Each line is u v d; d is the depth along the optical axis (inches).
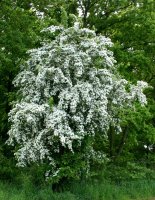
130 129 791.1
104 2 797.2
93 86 487.2
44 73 476.7
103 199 495.2
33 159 481.7
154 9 786.8
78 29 497.0
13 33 611.2
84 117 485.4
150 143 908.0
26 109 462.3
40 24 648.4
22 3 671.8
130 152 907.4
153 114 809.5
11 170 561.3
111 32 825.5
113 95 507.8
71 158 479.8
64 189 498.3
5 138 689.0
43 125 482.0
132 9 780.6
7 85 682.2
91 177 602.2
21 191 451.5
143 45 813.2
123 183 602.2
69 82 475.5
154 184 612.7
